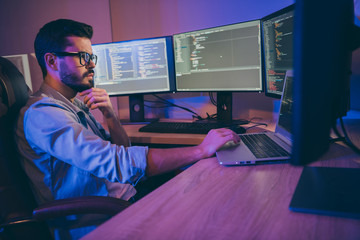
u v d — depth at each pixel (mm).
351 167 782
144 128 1633
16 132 970
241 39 1607
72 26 1218
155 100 2135
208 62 1737
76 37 1226
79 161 963
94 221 1022
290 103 1092
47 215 839
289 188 684
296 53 456
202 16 1930
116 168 965
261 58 1558
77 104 1476
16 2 2225
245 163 865
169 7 2006
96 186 1106
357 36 582
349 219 523
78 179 1066
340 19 525
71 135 960
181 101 2070
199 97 2014
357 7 1185
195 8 1938
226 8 1859
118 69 1911
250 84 1626
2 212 855
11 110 938
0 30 2268
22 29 2252
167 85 1889
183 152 1016
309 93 471
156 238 503
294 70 467
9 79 939
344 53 569
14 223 832
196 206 616
